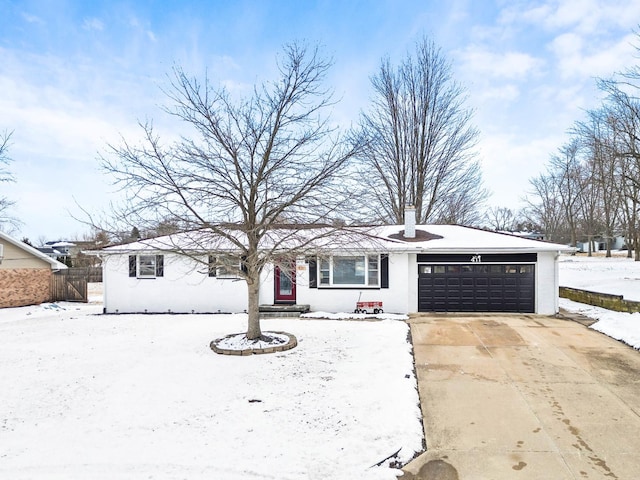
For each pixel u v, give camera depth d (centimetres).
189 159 841
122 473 407
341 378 688
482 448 467
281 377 698
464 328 1120
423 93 2536
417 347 918
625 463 430
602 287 1836
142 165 815
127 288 1484
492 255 1385
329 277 1418
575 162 4144
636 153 1753
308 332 1055
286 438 481
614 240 5634
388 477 406
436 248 1356
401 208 2548
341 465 425
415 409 562
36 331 1152
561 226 4900
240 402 591
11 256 1783
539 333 1048
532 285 1370
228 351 839
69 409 574
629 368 750
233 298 1444
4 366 783
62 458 438
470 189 2669
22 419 543
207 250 896
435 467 428
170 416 546
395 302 1394
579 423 527
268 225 865
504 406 585
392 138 2559
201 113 849
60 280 1975
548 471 417
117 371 740
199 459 434
